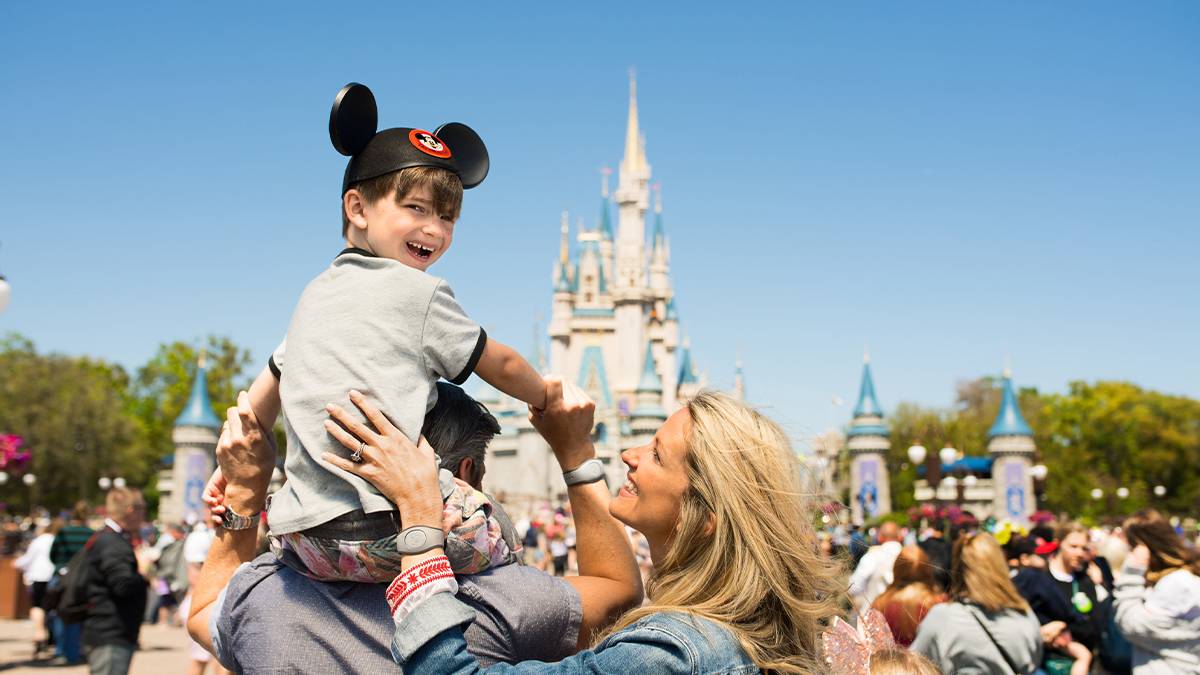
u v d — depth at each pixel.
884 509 61.84
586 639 2.55
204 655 10.38
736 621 2.14
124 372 89.06
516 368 2.51
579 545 2.80
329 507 2.15
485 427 2.57
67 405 67.81
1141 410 84.25
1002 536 8.59
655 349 133.12
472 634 2.25
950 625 5.94
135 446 73.38
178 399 88.25
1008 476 58.44
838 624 2.65
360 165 2.44
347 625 2.26
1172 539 6.85
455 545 2.23
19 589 21.89
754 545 2.16
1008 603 5.98
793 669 2.12
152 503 84.62
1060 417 88.69
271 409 2.70
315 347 2.24
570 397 2.75
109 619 8.77
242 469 2.71
